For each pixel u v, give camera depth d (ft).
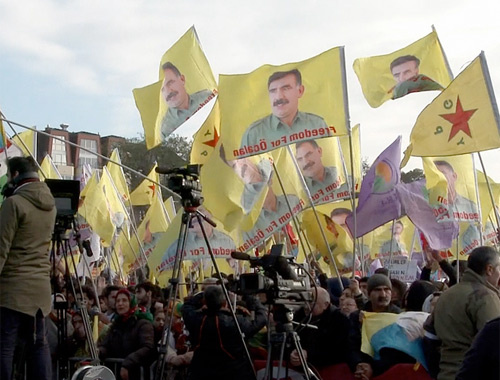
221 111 33.22
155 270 42.01
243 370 24.76
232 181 34.47
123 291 28.55
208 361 24.84
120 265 62.44
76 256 52.34
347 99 31.65
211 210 34.65
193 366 25.17
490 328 12.82
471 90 30.86
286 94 32.45
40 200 19.43
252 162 35.12
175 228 42.11
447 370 18.92
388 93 36.99
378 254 53.06
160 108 39.93
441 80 35.65
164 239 42.11
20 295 18.94
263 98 32.76
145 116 40.14
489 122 30.48
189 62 40.01
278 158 37.47
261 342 27.02
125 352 27.91
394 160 37.78
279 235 48.39
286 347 22.50
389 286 24.86
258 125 32.68
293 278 21.76
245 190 34.71
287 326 21.77
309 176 38.42
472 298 18.56
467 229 45.78
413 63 36.35
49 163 54.70
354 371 23.63
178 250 23.35
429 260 38.70
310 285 22.90
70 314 28.96
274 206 37.09
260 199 36.22
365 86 37.47
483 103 30.63
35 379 19.47
